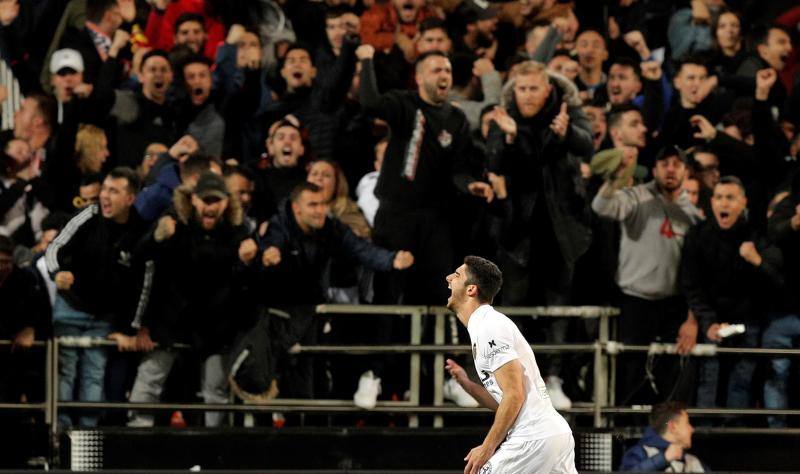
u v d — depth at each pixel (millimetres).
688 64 38219
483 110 35625
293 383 33438
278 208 34125
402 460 33281
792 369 34531
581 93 38062
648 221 34375
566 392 35219
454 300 23047
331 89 36156
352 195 36031
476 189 33531
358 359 34156
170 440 32625
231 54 36250
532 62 33969
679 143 38062
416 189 34031
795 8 41719
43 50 36406
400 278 34094
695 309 34062
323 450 33125
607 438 33531
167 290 32281
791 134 37938
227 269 32344
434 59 34000
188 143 34625
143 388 32844
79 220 32094
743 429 33750
